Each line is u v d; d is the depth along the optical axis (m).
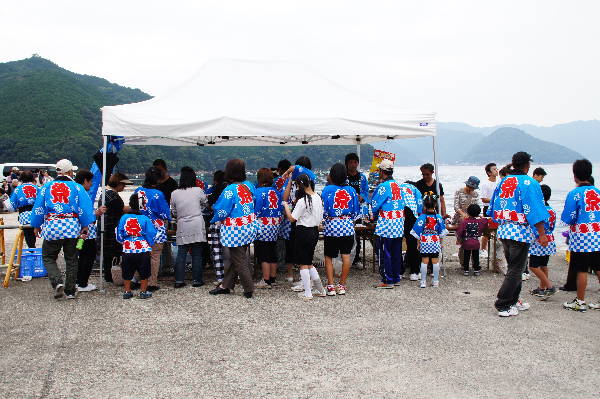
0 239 8.03
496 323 5.24
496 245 7.87
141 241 6.31
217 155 60.03
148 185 6.80
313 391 3.59
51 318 5.48
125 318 5.48
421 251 6.92
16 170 22.78
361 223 8.14
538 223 5.22
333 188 6.44
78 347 4.55
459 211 8.51
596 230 5.56
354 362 4.16
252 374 3.92
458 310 5.77
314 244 6.31
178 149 58.03
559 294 6.59
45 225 6.05
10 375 3.91
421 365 4.09
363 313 5.66
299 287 6.77
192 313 5.69
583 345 4.54
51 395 3.54
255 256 7.68
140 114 6.79
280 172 7.95
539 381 3.75
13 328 5.12
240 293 6.67
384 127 7.22
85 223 6.18
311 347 4.54
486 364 4.10
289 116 7.10
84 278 6.72
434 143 7.50
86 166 65.81
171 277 7.82
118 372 3.97
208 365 4.12
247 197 6.28
